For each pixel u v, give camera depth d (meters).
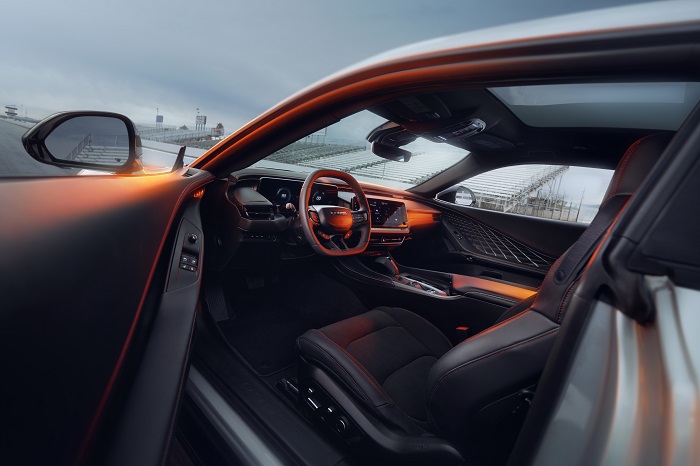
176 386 0.83
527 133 2.47
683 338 0.34
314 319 2.54
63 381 0.62
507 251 2.94
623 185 0.69
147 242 1.01
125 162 1.21
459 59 0.65
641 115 1.97
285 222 2.22
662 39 0.45
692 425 0.32
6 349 0.56
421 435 0.97
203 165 1.60
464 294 2.03
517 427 0.79
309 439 1.15
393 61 0.77
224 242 2.14
